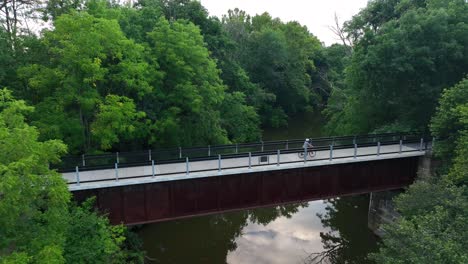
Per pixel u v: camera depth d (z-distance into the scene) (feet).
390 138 74.28
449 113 59.00
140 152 57.52
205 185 54.75
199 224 84.94
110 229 43.21
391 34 77.97
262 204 58.90
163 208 53.26
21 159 24.73
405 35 77.10
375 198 76.74
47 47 57.93
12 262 22.88
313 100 213.05
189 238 78.54
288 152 62.95
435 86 76.69
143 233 77.15
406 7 96.07
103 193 50.01
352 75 91.71
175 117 73.15
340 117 110.93
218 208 56.24
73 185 47.78
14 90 56.49
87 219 38.17
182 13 104.83
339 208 93.20
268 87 176.04
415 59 75.00
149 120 65.62
